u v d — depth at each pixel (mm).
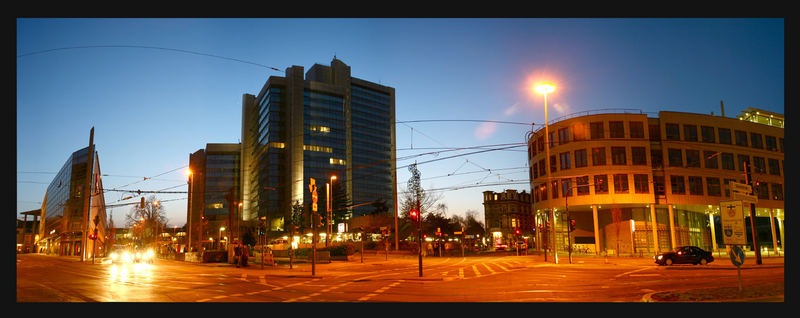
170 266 41562
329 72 150875
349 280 24812
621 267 31797
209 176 155250
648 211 56625
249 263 43188
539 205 59781
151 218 96812
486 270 30656
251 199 150000
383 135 157375
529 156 64312
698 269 28406
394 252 60344
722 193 54906
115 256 51562
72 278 26312
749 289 16031
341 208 93688
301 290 19656
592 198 52875
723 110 63094
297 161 133750
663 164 53406
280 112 137750
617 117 53812
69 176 83000
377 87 159750
